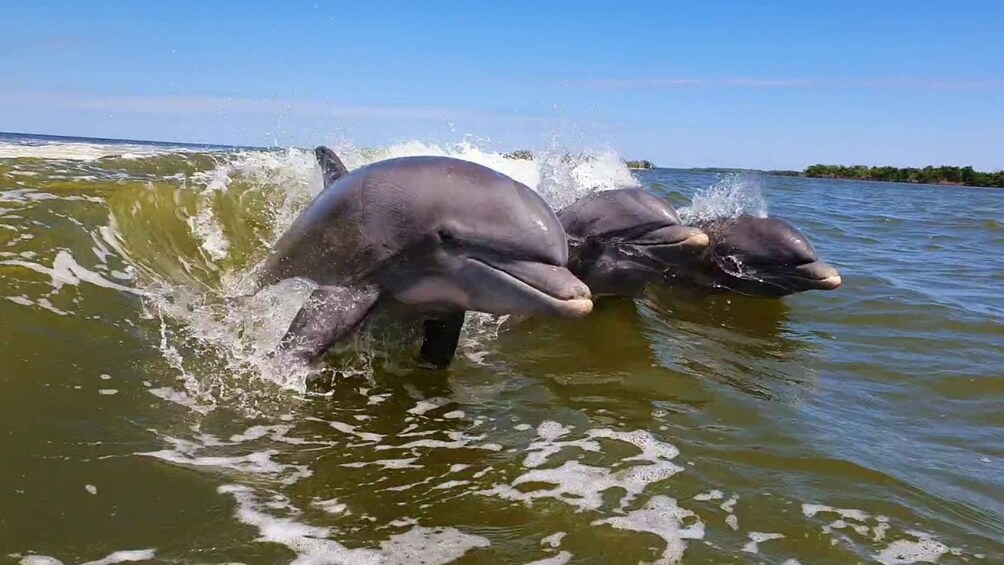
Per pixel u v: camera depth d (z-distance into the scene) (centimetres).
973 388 177
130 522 100
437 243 154
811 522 110
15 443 114
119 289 174
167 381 143
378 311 167
